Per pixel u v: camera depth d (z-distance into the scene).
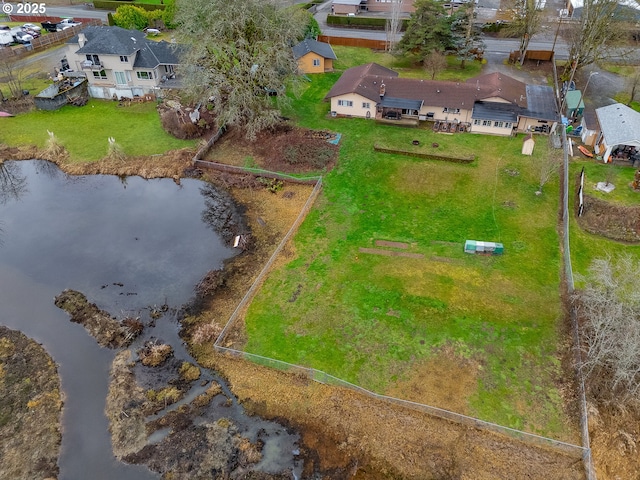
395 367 28.05
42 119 54.12
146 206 42.66
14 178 46.59
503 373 27.53
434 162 45.59
